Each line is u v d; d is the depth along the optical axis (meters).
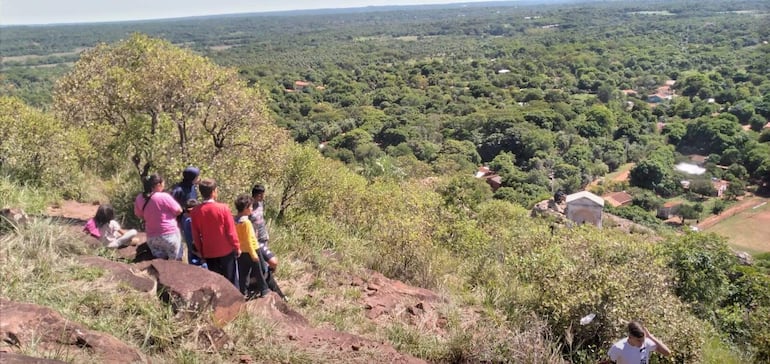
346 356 3.77
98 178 9.70
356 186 10.96
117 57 11.12
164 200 4.58
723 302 12.06
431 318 5.37
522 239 10.03
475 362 4.54
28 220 4.46
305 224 8.24
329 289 5.66
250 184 9.00
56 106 10.52
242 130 9.05
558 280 6.11
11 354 2.36
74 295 3.45
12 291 3.29
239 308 3.96
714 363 6.44
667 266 10.54
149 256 4.70
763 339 7.70
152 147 8.01
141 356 2.98
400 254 7.30
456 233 10.30
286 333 3.92
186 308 3.57
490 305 6.27
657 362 5.49
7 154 7.85
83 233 4.80
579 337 5.43
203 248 4.43
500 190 37.91
